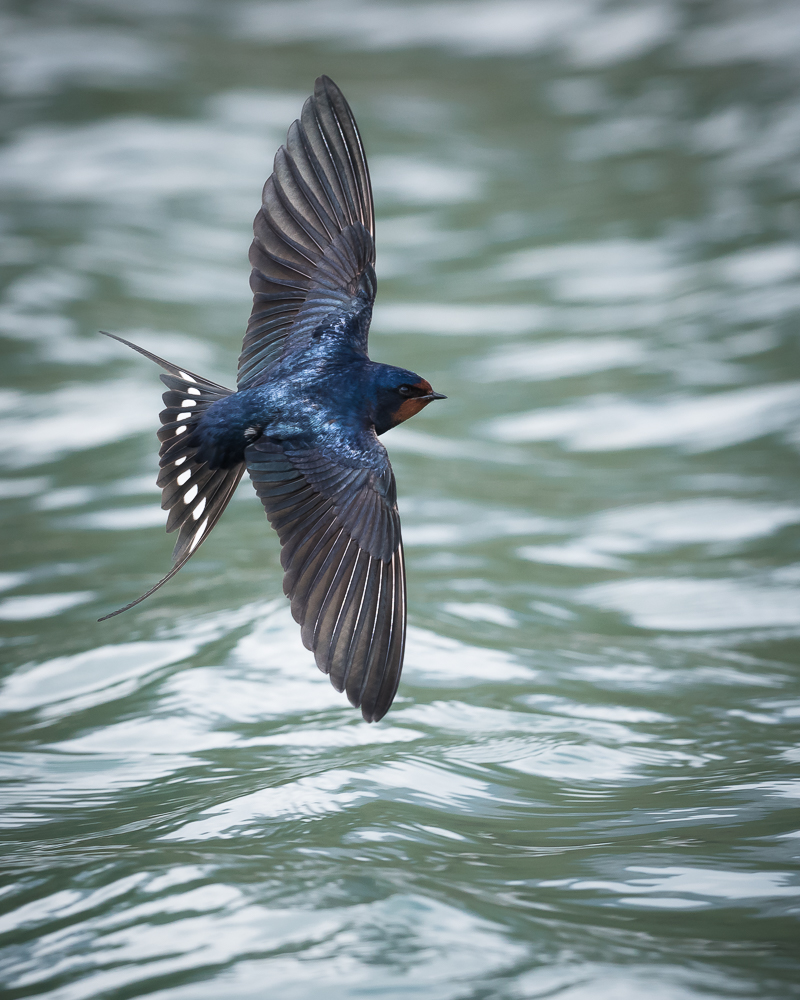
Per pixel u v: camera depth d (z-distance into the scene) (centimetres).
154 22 4309
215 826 757
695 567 1338
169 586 1256
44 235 2562
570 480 1619
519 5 4319
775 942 621
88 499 1497
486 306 2328
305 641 565
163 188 2866
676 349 2059
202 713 961
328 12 4566
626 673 1062
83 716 970
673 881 689
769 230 2545
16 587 1266
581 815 791
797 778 851
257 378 612
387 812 778
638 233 2630
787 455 1669
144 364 1939
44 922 643
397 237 2723
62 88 3453
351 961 600
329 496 585
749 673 1071
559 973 593
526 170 3095
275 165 639
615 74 3675
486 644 1109
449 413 1864
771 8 3828
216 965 600
